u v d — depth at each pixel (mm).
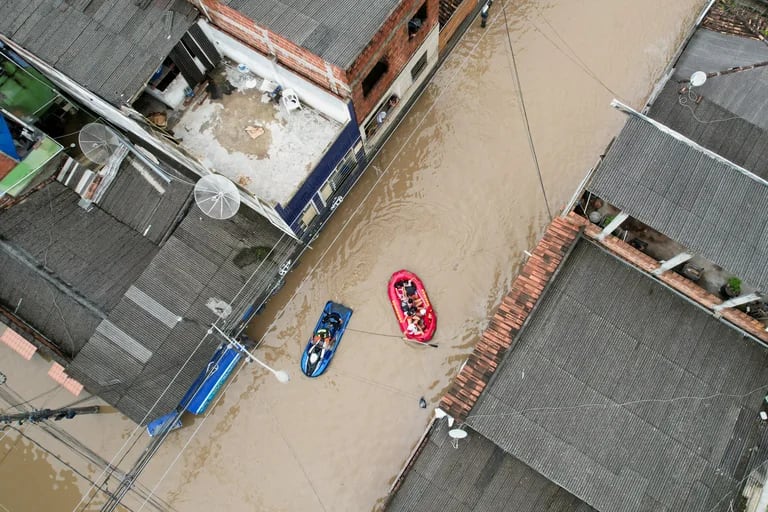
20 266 23750
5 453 25500
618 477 18672
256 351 25766
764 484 17375
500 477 20094
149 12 21875
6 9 22766
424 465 20484
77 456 25219
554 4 28156
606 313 20375
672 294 20453
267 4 20219
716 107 19953
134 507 24641
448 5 25688
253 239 23859
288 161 23000
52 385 25953
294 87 22797
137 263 24062
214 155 23297
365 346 25328
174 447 25047
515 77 27750
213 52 23656
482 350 20344
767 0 20906
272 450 24781
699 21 21375
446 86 27797
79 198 24781
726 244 17172
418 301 25094
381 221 26609
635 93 27156
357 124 22844
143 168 24734
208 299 23141
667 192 17781
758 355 19656
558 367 19906
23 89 24719
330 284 26141
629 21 27859
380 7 19703
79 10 22312
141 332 22781
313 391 25172
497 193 26484
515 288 20781
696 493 18328
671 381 19531
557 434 19203
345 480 24266
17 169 23453
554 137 26906
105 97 21297
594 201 20828
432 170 26953
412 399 24766
